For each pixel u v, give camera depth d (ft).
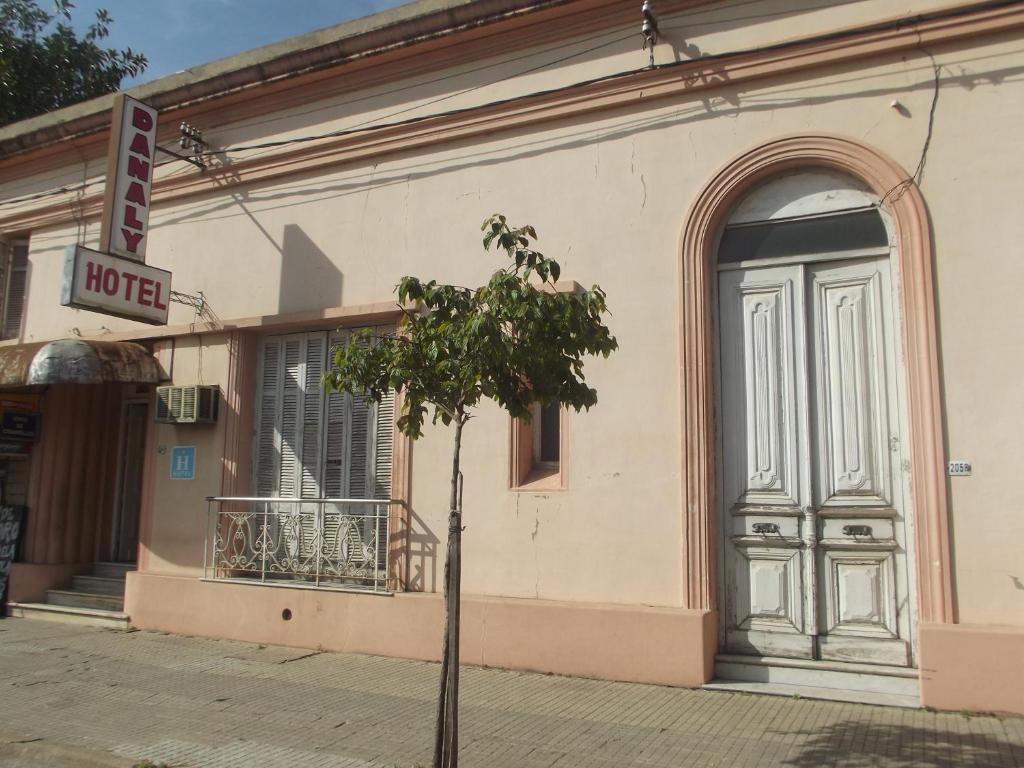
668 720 19.60
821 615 22.33
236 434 31.48
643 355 24.62
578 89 26.45
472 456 26.84
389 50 29.81
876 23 22.65
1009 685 19.44
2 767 18.02
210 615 30.37
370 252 29.99
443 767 14.76
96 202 37.22
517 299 14.93
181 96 34.04
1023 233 20.75
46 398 37.22
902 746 17.40
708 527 23.16
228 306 32.81
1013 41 21.44
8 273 39.88
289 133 32.40
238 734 19.12
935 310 21.29
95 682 23.97
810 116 23.39
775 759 16.81
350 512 29.35
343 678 24.20
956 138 21.72
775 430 23.27
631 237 25.30
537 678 23.71
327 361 30.81
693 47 25.09
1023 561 19.92
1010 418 20.36
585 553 24.68
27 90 54.08
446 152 28.99
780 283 23.75
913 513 21.25
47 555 36.14
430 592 27.02
